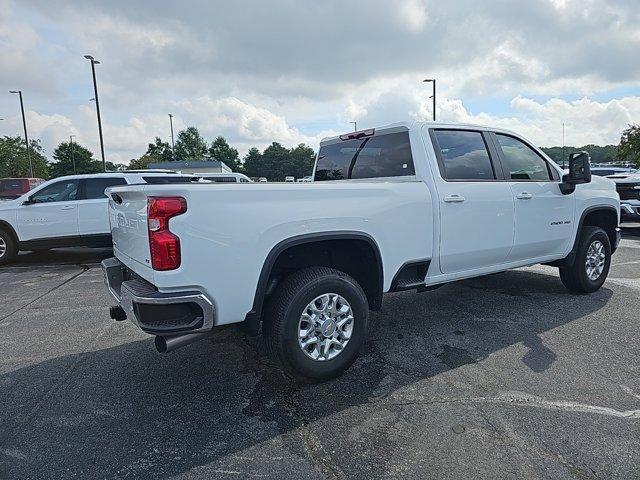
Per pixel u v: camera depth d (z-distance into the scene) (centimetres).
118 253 353
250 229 281
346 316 331
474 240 413
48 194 886
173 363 373
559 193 491
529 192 458
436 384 322
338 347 330
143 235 276
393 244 356
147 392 324
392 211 353
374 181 439
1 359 393
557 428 263
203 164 4619
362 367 353
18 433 274
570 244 512
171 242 256
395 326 445
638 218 1009
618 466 229
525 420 272
